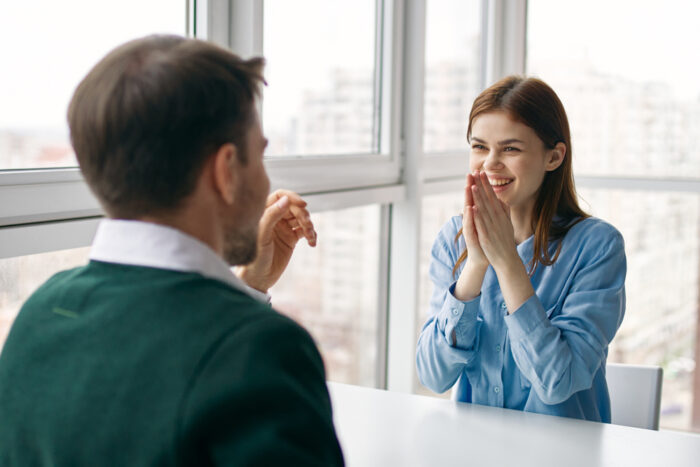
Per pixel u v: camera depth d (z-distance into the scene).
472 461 1.16
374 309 2.61
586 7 3.00
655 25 2.88
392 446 1.22
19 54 1.24
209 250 0.63
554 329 1.35
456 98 2.99
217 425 0.53
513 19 3.10
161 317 0.58
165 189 0.61
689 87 2.85
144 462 0.54
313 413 0.55
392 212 2.60
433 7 2.71
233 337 0.55
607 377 1.70
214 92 0.61
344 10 2.22
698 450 1.22
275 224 1.12
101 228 0.65
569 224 1.50
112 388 0.56
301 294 2.22
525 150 1.40
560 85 3.08
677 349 2.99
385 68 2.44
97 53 1.39
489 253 1.36
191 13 1.62
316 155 2.12
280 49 1.92
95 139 0.61
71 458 0.57
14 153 1.24
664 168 2.92
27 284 1.30
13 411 0.62
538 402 1.44
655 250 2.97
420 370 1.52
